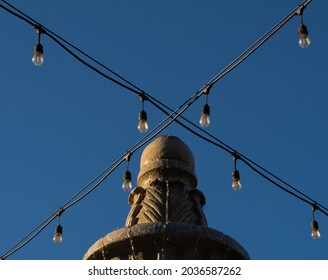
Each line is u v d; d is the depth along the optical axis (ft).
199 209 43.34
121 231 40.96
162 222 40.86
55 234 47.50
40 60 37.91
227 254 40.98
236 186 44.32
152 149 45.62
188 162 45.55
